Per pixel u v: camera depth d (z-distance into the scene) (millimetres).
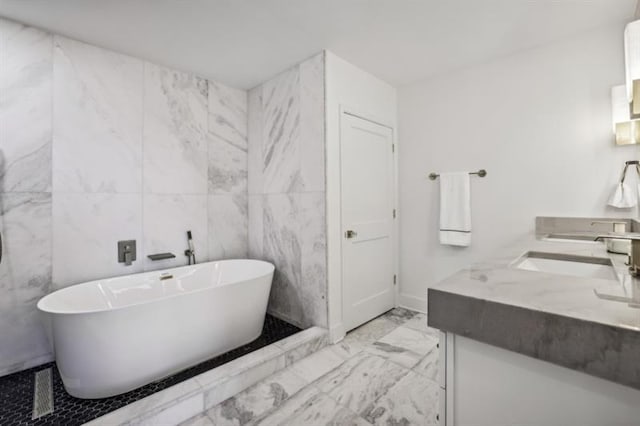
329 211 2467
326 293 2457
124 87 2479
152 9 1907
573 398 655
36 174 2107
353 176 2688
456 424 824
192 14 1969
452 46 2387
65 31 2143
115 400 1720
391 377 1982
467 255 2768
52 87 2162
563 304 689
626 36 1165
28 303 2084
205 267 2777
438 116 2924
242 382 1863
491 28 2143
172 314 1914
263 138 3029
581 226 2174
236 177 3188
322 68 2449
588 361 600
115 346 1716
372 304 2902
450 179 2773
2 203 1999
